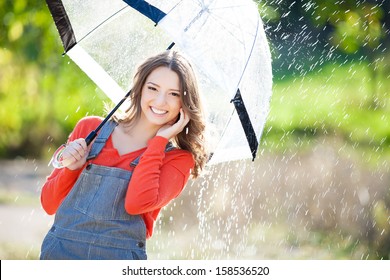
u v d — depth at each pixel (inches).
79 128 212.7
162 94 205.3
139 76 207.9
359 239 463.8
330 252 440.1
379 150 534.9
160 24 202.4
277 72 753.6
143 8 212.1
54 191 204.8
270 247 443.8
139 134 208.7
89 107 593.6
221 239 460.4
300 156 536.1
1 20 513.7
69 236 198.5
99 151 204.5
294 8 730.2
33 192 579.5
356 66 721.6
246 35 213.2
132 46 230.8
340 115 622.2
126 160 204.5
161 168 206.4
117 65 229.5
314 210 488.4
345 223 476.7
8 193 570.3
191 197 490.0
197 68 225.0
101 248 197.8
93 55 228.8
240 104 208.7
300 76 738.8
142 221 201.9
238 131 217.8
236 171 503.2
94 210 198.5
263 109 220.5
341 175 499.5
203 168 217.6
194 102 208.5
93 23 228.7
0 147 655.8
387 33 592.4
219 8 213.2
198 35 207.2
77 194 201.0
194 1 211.9
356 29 592.7
